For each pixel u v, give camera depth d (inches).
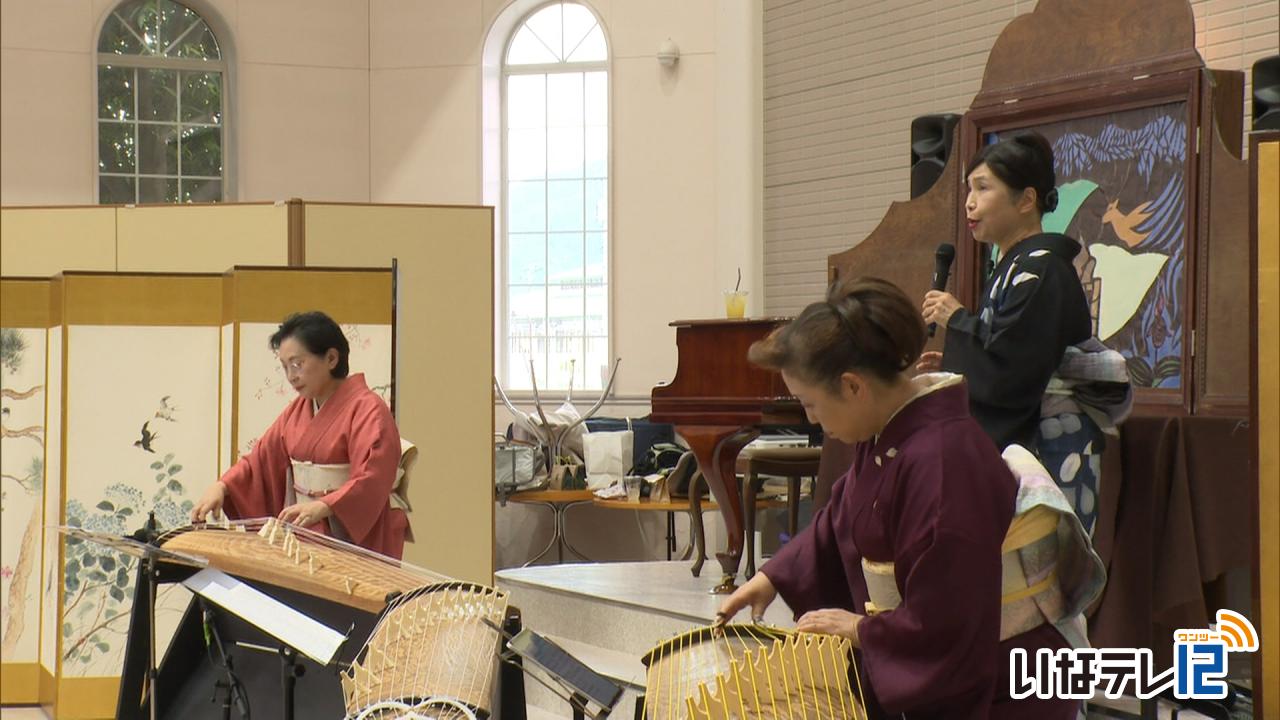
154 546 111.2
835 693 78.0
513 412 337.7
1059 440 139.7
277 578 115.2
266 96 374.9
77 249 217.3
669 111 354.0
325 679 120.6
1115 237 181.2
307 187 377.1
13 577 201.2
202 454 190.1
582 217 369.1
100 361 187.9
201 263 216.1
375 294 187.0
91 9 362.3
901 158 285.1
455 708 83.5
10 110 354.6
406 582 113.2
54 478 195.3
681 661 84.0
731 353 195.9
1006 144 141.7
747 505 210.5
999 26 263.1
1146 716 143.3
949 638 76.8
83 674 186.9
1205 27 217.0
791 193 313.3
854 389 81.8
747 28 321.7
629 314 357.4
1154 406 171.8
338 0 379.2
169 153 371.2
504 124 375.9
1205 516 161.6
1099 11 184.4
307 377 159.5
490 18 370.6
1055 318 135.2
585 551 342.3
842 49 298.5
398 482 167.3
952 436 80.1
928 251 209.2
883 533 81.9
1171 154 173.9
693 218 351.3
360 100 380.5
